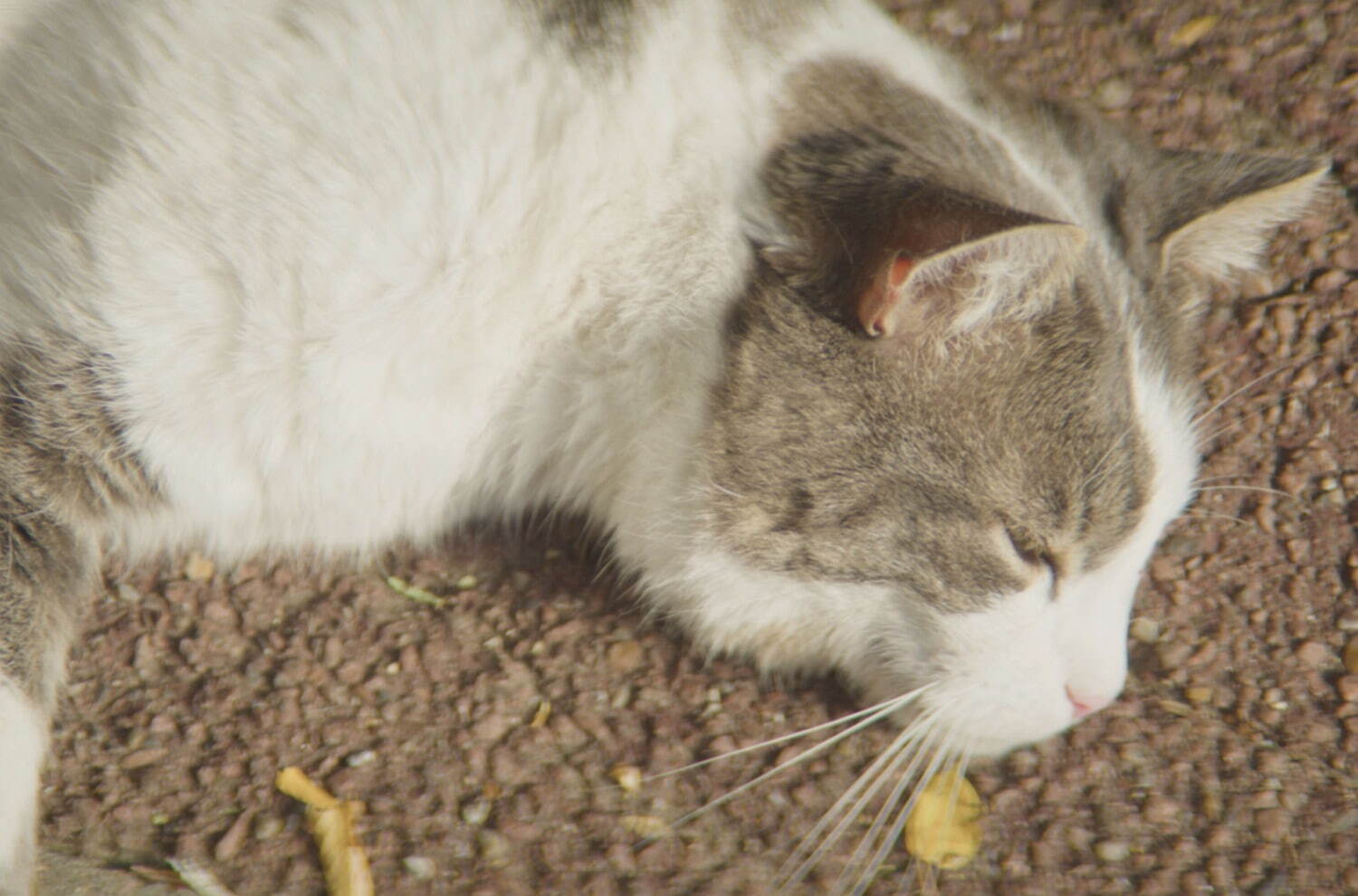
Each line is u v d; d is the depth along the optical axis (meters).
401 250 1.42
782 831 1.45
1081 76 1.57
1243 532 1.50
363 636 1.47
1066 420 1.42
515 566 1.49
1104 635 1.44
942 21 1.58
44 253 1.41
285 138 1.41
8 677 1.40
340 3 1.42
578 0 1.43
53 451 1.42
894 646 1.45
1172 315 1.46
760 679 1.47
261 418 1.43
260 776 1.44
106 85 1.42
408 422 1.44
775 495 1.43
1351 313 1.53
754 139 1.43
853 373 1.42
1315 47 1.57
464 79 1.42
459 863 1.43
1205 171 1.47
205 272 1.41
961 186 1.41
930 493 1.42
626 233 1.43
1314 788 1.46
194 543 1.47
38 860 1.42
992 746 1.45
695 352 1.43
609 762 1.45
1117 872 1.44
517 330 1.44
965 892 1.44
